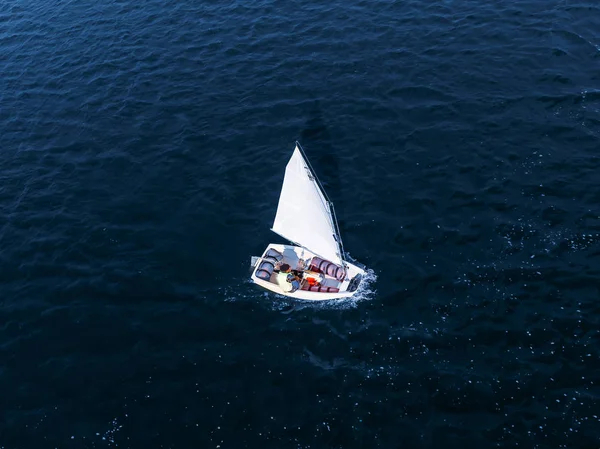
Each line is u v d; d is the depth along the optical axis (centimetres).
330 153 4153
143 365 3033
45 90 5116
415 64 4788
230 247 3625
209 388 2905
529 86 4403
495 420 2645
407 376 2850
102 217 3909
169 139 4466
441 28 5112
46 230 3859
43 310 3353
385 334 3041
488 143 4031
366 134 4259
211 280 3438
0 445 2747
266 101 4684
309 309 3222
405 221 3622
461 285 3222
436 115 4319
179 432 2741
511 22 5034
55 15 6153
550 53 4653
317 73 4869
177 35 5547
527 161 3862
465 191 3741
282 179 4041
